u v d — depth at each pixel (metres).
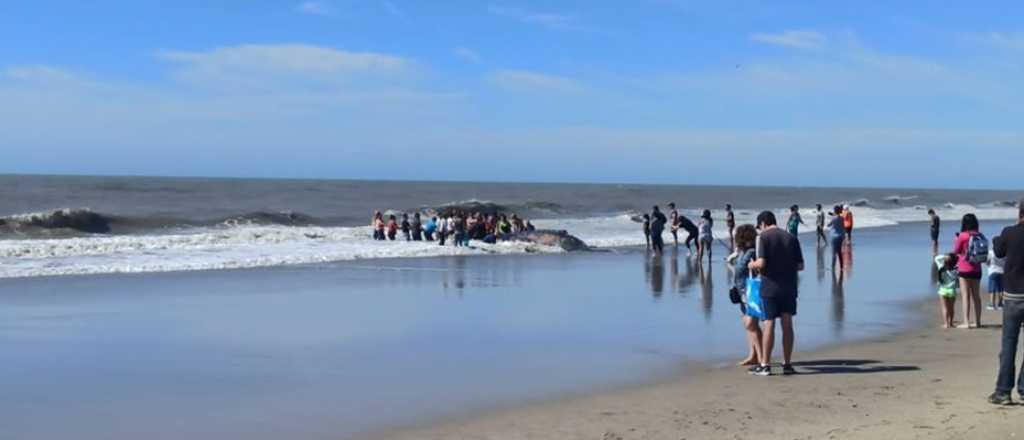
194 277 20.58
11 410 8.45
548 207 73.50
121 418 8.20
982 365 10.25
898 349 11.50
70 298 16.58
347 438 7.57
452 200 91.12
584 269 23.45
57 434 7.68
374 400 8.88
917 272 22.55
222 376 9.95
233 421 8.09
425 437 7.56
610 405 8.61
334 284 19.41
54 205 65.25
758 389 9.16
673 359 10.96
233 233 34.62
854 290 18.38
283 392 9.20
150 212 58.16
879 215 65.75
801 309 15.40
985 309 15.27
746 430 7.54
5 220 38.16
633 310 15.42
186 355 11.16
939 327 13.41
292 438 7.57
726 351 11.49
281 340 12.29
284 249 28.25
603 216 62.47
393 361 10.86
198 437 7.60
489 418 8.17
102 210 60.09
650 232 29.70
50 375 9.96
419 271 22.59
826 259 26.69
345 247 29.25
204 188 106.88
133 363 10.65
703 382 9.61
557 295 17.59
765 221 9.89
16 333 12.69
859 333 12.86
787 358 9.90
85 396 9.01
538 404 8.70
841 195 153.62
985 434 7.10
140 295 17.17
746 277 10.20
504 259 26.77
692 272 22.73
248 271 22.20
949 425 7.42
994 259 14.95
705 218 25.56
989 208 85.62
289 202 79.75
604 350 11.60
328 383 9.62
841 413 8.04
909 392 8.82
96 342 12.04
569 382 9.70
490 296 17.39
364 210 66.94
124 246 28.06
